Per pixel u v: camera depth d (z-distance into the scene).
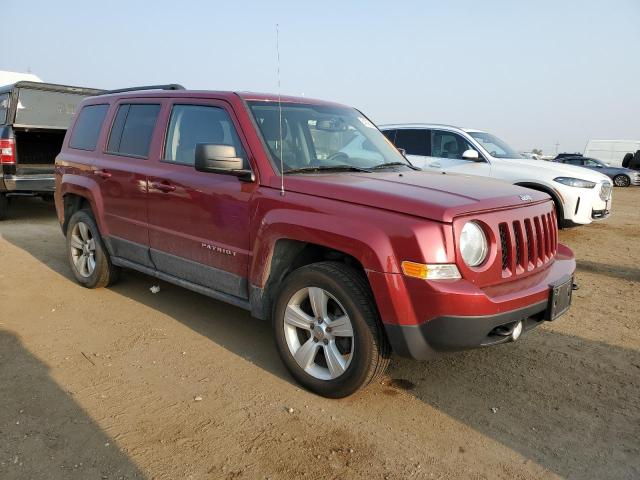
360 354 3.07
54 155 10.27
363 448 2.83
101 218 4.98
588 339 4.41
